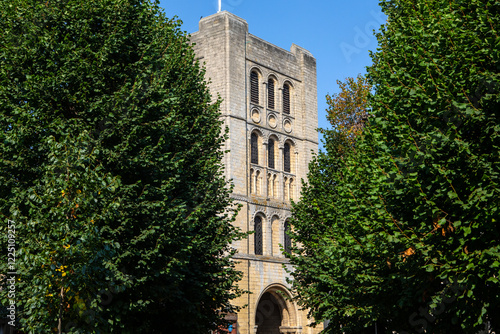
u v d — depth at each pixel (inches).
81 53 932.0
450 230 752.3
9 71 902.4
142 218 926.4
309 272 1357.0
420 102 792.9
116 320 904.9
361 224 863.1
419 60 799.1
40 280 721.0
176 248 979.3
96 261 773.3
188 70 1283.2
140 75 983.0
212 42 2333.9
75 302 775.7
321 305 1228.5
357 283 1005.8
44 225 735.1
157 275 906.1
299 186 2517.2
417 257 786.2
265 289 2255.2
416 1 922.7
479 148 734.5
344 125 1648.6
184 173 1155.3
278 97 2508.6
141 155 930.7
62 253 719.7
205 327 1266.0
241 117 2293.3
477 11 743.7
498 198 679.1
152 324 1124.5
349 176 1019.3
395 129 836.6
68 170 751.1
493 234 719.1
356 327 1207.6
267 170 2391.7
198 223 1149.7
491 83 706.2
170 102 1003.9
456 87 733.3
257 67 2421.3
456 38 753.0
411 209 815.1
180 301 1091.3
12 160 896.3
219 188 1283.2
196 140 1234.6
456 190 733.3
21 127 861.8
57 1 950.4
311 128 2615.7
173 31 1331.2
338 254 973.8
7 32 920.3
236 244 2170.3
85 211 757.3
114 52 949.2
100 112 914.1
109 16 971.9
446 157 749.3
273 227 2378.2
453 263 724.0
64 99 917.2
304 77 2630.4
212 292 1226.0
